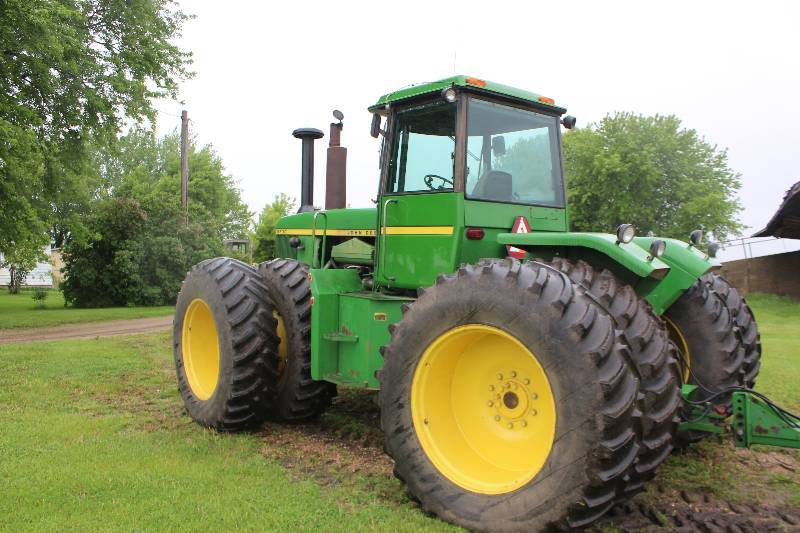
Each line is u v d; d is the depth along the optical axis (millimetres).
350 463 4375
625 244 3654
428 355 3629
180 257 22812
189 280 5473
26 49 13656
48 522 3268
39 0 13773
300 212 6535
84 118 16266
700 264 4035
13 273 32594
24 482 3805
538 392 3396
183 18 18750
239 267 5293
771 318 15438
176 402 6121
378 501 3676
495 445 3576
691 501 3750
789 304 17953
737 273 20984
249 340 4953
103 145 17469
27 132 13750
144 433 5004
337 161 5832
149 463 4199
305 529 3242
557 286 3188
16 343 10992
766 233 19094
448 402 3758
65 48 14797
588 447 2912
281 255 6559
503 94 4410
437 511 3451
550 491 3018
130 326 15188
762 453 4617
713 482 4047
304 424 5457
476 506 3297
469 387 3713
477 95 4367
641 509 3617
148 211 23641
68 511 3416
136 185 34938
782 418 3316
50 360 8531
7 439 4699
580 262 3746
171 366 8164
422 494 3537
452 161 4305
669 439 3295
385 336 4547
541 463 3244
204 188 39281
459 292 3490
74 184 17766
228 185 43469
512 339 3242
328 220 5801
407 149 4629
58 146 16484
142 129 18094
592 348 2977
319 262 5969
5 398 6199
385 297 4555
